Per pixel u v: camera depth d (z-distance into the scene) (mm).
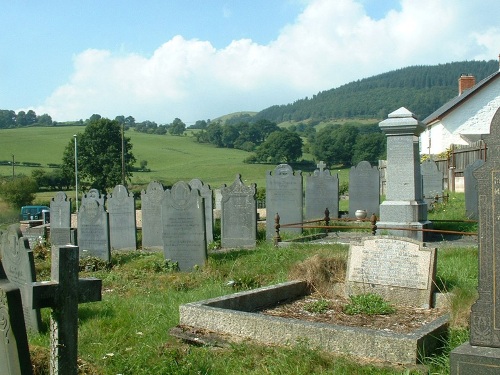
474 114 40312
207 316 7387
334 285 9469
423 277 8492
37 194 55406
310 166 74375
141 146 99750
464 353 5199
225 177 69562
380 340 6129
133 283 12242
